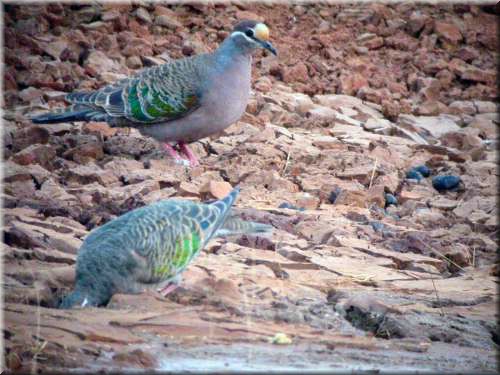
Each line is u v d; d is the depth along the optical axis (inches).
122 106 585.9
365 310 394.0
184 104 577.9
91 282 359.3
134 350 317.7
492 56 903.7
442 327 390.9
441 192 618.5
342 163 617.3
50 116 592.1
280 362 323.9
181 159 592.7
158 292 372.5
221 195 530.0
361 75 808.3
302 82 783.7
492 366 350.3
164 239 363.6
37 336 328.5
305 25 866.1
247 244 461.1
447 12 942.4
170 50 776.3
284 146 631.2
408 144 693.3
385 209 573.3
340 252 468.1
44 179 533.6
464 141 715.4
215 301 375.6
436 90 815.1
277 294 396.8
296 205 543.8
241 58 581.3
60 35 749.3
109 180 550.3
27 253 410.0
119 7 799.7
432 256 491.2
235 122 627.2
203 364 315.9
